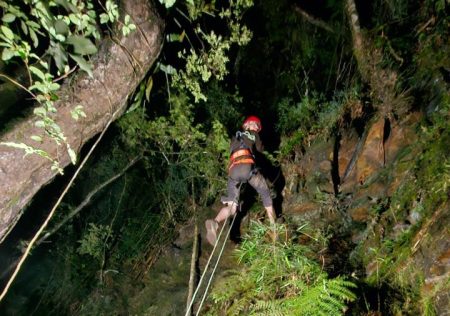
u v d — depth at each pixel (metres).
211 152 6.07
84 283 6.53
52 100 2.51
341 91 6.13
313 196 5.05
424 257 3.08
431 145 3.95
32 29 2.35
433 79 4.66
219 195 6.37
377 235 3.82
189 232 6.13
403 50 5.42
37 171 2.64
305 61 7.59
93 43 2.83
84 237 6.53
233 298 3.97
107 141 6.69
